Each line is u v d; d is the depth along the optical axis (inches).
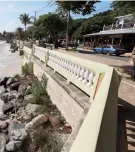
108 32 1378.0
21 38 3575.3
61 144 263.1
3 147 286.7
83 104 241.1
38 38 2741.1
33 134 297.0
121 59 827.4
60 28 1700.3
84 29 2114.9
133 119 203.5
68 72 344.2
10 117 416.2
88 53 1129.4
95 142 67.2
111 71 183.2
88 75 258.5
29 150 273.9
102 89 137.4
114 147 105.7
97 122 82.2
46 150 259.1
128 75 471.5
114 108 138.9
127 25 1277.1
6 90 647.1
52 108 396.2
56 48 1448.1
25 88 584.7
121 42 1248.8
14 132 305.4
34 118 345.7
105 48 1126.4
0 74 1021.2
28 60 994.1
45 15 1652.3
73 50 1245.1
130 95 307.4
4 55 2213.3
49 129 306.0
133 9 430.0
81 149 65.2
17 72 1045.2
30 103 432.5
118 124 185.5
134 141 161.5
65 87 324.2
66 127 305.9
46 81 489.1
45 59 572.1
